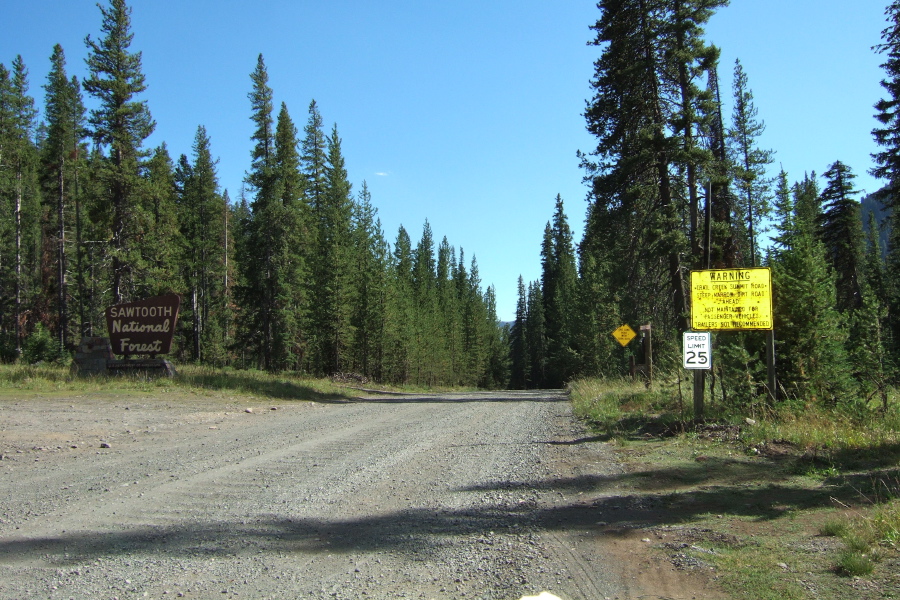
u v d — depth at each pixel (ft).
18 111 150.20
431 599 13.48
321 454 31.83
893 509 17.57
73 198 140.77
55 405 51.80
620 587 13.98
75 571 15.15
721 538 16.90
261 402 65.00
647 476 25.29
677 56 65.05
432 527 18.85
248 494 22.99
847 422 31.01
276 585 14.30
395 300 160.76
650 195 69.36
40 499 22.09
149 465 28.60
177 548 16.89
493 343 324.60
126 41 100.63
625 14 69.51
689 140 65.26
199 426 43.83
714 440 31.76
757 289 35.68
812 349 35.96
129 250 99.35
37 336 114.52
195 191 160.97
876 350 35.96
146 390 64.34
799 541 16.25
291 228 122.42
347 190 156.87
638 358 134.92
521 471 27.22
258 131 121.08
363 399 84.07
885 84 82.17
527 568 15.29
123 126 99.91
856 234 125.08
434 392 119.65
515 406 65.51
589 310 158.30
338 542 17.44
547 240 250.78
